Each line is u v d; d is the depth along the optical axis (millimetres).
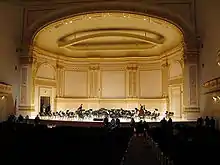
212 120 12375
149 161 5320
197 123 13195
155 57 21500
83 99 22188
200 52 15625
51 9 16859
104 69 22531
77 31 19375
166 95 20422
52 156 4895
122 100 21922
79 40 19672
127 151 6266
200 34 15578
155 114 17078
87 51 22344
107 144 5648
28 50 17156
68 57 22406
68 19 16719
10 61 16516
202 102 15195
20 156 4848
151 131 9312
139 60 22016
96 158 5020
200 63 15617
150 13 16094
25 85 17109
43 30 17281
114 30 18812
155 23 17297
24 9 17188
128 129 9125
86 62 22609
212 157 4254
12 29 16797
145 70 21875
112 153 5457
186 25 15977
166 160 4691
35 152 5043
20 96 17062
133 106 21609
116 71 22359
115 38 20828
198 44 15781
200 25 15500
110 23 18094
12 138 6219
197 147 4707
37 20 17016
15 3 16844
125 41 21531
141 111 16906
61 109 21688
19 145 5453
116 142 6746
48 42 19844
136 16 16266
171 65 19953
